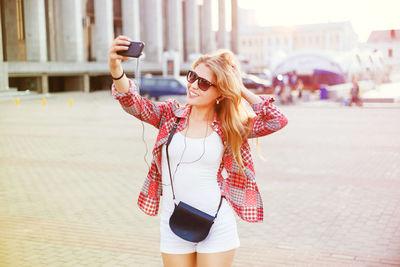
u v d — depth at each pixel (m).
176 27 72.00
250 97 2.83
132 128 18.19
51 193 8.17
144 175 9.65
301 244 5.52
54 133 16.64
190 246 2.78
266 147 13.24
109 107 29.53
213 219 2.71
